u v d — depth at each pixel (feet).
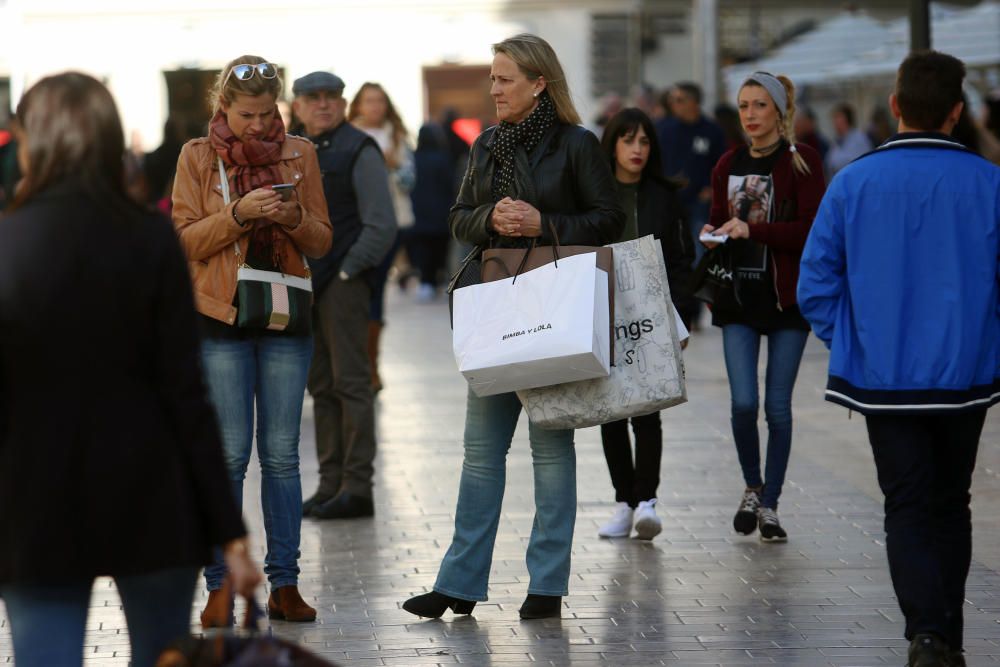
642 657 57.67
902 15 282.15
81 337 35.73
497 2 269.64
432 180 216.13
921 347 51.98
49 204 36.32
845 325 53.72
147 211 37.32
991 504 84.38
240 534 36.47
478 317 59.57
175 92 269.03
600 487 91.04
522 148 62.03
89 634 60.95
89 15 265.75
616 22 271.49
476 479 63.46
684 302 78.79
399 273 243.81
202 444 36.52
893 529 52.49
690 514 83.41
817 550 74.84
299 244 62.08
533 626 62.18
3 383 35.91
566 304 57.93
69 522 35.29
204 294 60.44
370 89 126.21
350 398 82.89
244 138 61.67
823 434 107.24
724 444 103.96
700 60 220.23
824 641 59.47
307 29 268.62
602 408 59.77
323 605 65.67
